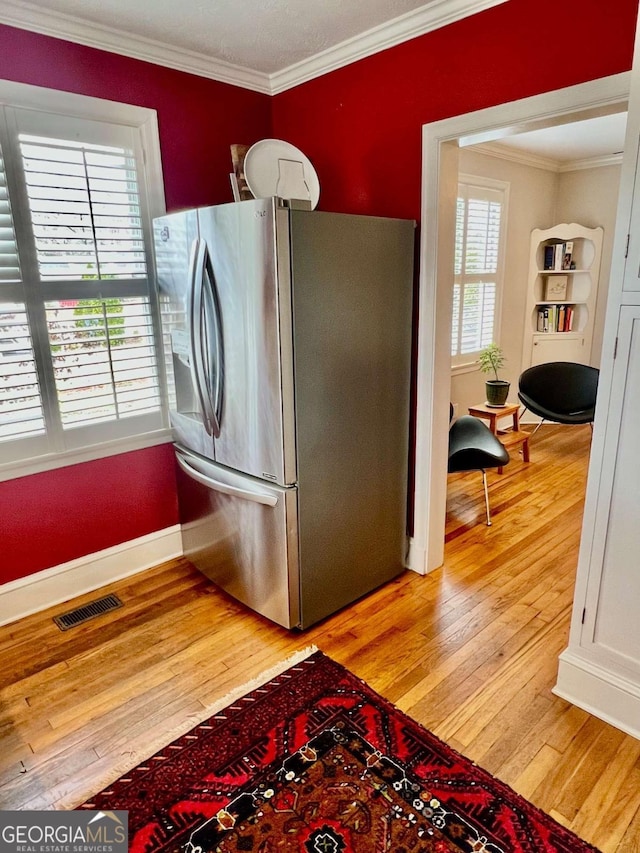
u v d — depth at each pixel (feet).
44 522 8.29
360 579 8.48
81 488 8.59
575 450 15.67
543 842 4.82
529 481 13.38
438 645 7.47
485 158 14.62
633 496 5.46
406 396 8.61
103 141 7.98
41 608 8.44
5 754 5.86
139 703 6.54
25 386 7.70
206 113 9.10
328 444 7.47
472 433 11.60
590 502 5.80
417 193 7.98
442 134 7.45
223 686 6.79
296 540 7.37
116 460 8.91
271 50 8.47
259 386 6.99
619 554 5.67
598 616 5.97
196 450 8.56
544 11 6.24
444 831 4.93
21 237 7.37
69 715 6.37
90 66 7.69
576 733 5.95
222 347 7.39
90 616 8.26
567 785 5.34
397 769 5.56
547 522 11.16
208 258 7.24
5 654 7.43
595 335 17.63
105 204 8.04
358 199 8.88
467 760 5.64
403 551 9.25
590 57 5.98
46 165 7.44
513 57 6.60
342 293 7.18
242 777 5.52
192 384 8.54
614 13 5.73
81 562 8.78
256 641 7.65
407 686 6.71
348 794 5.31
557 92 6.28
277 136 10.08
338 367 7.36
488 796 5.24
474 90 7.05
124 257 8.46
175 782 5.49
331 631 7.84
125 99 8.12
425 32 7.38
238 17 7.33
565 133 13.21
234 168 8.06
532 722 6.12
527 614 8.13
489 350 15.01
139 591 8.93
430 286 8.11
